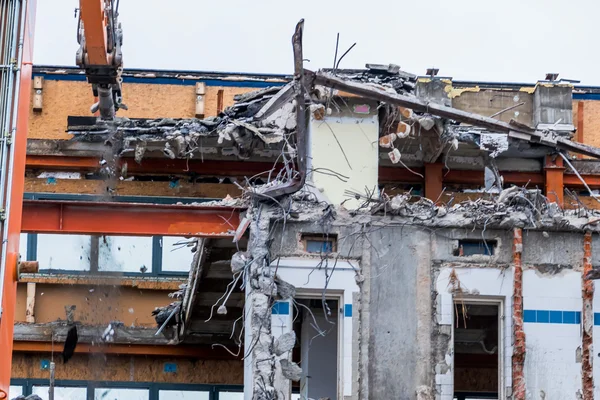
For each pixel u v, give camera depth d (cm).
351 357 4841
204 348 6575
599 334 4928
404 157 6506
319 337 5119
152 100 7188
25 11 4531
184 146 6444
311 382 5106
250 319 4784
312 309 5041
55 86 7094
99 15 5138
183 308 6284
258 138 6312
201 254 5397
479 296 4928
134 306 6769
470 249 4984
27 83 4550
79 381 6612
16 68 4447
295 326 5309
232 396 6612
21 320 6662
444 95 6544
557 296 4947
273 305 4788
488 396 6025
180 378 6619
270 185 5019
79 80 7112
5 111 4394
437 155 6438
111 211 5053
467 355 5934
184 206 5028
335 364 5112
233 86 7256
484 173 6675
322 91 5234
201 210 5056
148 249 6806
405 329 4881
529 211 4984
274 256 4847
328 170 5191
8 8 4494
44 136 7012
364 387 4828
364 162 5259
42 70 7100
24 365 6631
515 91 6694
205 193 6669
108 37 5431
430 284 4919
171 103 7188
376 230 4928
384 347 4862
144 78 7200
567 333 4922
